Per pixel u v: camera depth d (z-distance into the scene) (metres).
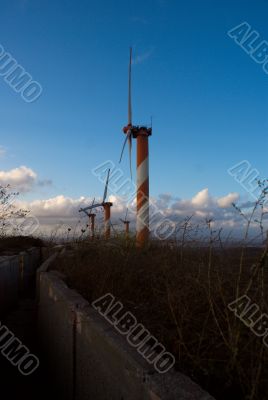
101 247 8.88
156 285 5.30
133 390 2.77
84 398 3.79
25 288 12.72
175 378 2.62
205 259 5.63
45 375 5.81
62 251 11.06
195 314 4.10
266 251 3.11
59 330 5.02
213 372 3.00
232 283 4.27
